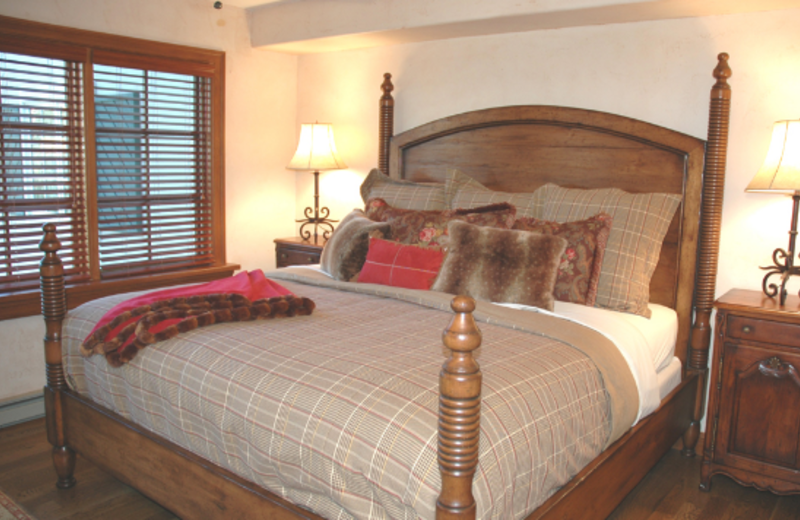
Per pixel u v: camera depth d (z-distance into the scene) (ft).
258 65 13.70
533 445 5.12
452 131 11.55
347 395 5.11
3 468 8.79
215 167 13.19
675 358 9.07
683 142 9.11
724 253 9.29
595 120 9.89
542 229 8.81
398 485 4.53
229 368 5.89
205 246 13.34
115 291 11.62
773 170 7.78
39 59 10.40
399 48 12.50
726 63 8.67
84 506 7.82
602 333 7.30
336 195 14.07
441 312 7.82
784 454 7.76
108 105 11.32
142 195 12.08
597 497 6.30
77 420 7.72
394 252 9.14
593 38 10.05
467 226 8.60
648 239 8.80
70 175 10.94
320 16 12.06
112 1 11.10
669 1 8.38
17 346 10.48
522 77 10.86
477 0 9.94
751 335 7.82
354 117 13.50
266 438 5.30
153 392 6.43
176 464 6.30
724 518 7.73
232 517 5.77
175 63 12.13
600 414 6.26
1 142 9.99
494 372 5.63
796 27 8.43
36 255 10.68
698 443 9.59
